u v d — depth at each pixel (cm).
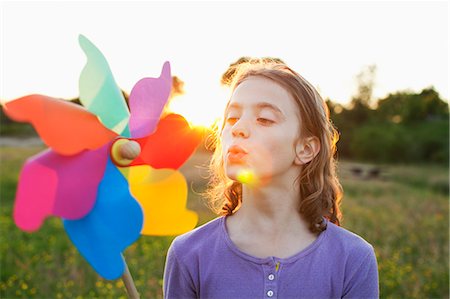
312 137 150
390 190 1127
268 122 143
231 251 152
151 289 420
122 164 155
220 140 165
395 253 542
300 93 147
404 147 2222
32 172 136
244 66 167
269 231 150
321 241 152
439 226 683
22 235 609
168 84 162
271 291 146
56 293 420
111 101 157
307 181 152
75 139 145
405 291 442
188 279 156
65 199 142
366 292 154
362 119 2525
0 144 1814
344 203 855
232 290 149
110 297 407
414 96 2433
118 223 151
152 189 167
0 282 427
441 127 2245
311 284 148
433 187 1316
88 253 145
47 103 140
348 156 2427
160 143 167
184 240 160
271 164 143
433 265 504
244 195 153
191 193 810
